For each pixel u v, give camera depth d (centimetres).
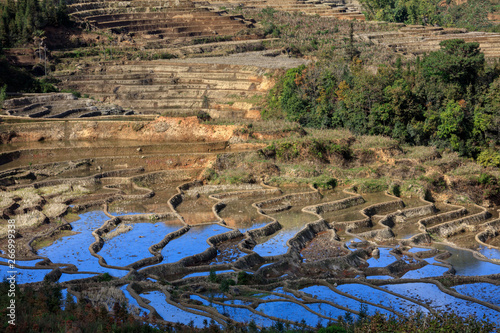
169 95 13750
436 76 11188
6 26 15812
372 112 10419
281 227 6988
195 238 6488
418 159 9231
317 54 15938
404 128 10325
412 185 8550
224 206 7769
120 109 11706
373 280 5391
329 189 8569
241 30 18725
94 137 10281
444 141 10169
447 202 8425
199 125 10125
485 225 7438
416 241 6750
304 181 8581
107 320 3675
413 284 5391
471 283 5462
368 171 9019
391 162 9231
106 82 14338
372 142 9725
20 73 13288
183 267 5578
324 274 5538
